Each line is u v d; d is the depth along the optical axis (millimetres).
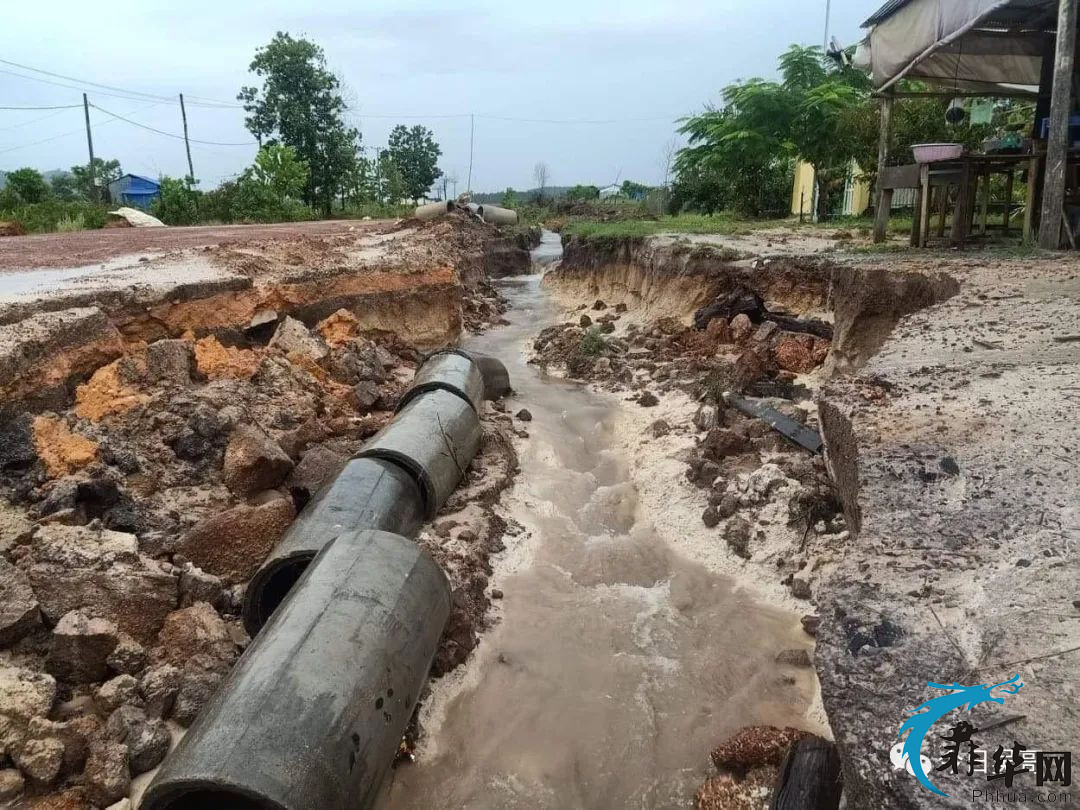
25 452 6688
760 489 7660
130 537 6051
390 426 8430
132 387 8641
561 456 9867
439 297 16062
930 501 4117
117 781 4383
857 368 10023
